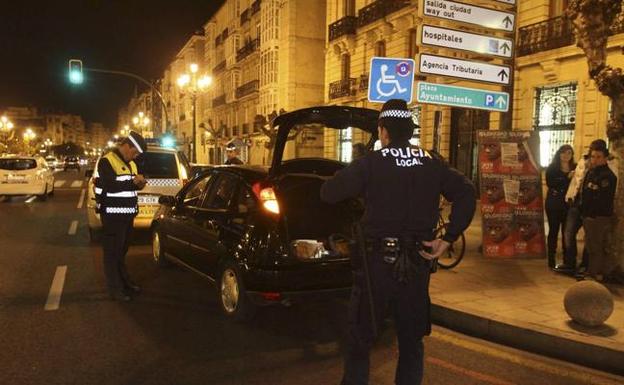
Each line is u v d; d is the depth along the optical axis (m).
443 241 3.15
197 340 5.23
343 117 5.89
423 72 7.98
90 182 10.55
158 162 10.53
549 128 14.99
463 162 19.17
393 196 3.13
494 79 8.54
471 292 6.50
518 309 5.79
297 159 6.47
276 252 5.36
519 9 15.80
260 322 5.82
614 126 6.95
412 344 3.27
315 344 5.20
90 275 7.78
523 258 8.30
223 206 6.22
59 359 4.68
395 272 3.07
